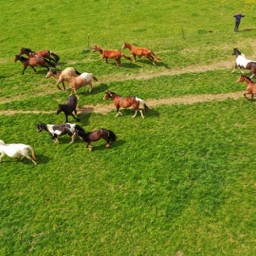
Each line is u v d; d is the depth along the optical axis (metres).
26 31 31.80
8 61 24.23
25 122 16.70
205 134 14.70
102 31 30.50
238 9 33.78
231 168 12.65
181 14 33.56
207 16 32.47
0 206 11.98
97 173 13.20
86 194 12.26
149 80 20.17
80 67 22.34
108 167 13.43
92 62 22.92
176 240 10.23
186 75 20.38
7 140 15.34
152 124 15.80
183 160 13.33
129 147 14.45
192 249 9.91
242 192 11.55
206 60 22.17
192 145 14.09
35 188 12.69
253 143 13.78
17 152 13.15
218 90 18.11
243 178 12.13
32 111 17.66
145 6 36.66
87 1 39.38
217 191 11.71
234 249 9.72
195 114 16.23
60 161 13.99
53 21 34.03
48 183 12.87
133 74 21.11
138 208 11.45
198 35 26.75
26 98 18.97
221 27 29.08
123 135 15.23
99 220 11.16
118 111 16.64
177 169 12.91
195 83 19.28
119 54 21.02
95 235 10.66
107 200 11.91
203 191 11.80
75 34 30.22
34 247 10.44
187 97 17.86
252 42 24.12
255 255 9.46
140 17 33.59
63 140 15.34
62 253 10.16
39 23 33.72
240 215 10.73
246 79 16.19
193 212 11.06
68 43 28.00
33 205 11.95
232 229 10.34
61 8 37.75
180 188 12.03
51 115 17.17
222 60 21.98
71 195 12.32
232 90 17.95
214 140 14.24
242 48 23.31
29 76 21.44
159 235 10.45
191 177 12.45
